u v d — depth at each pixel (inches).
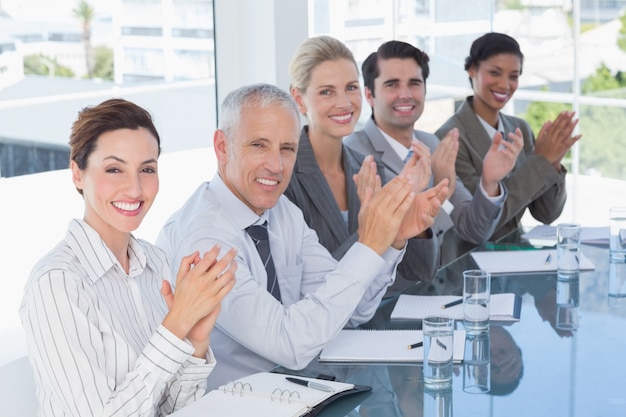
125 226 81.3
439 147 143.9
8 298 122.6
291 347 93.5
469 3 208.1
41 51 129.8
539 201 170.4
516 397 81.4
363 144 149.4
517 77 167.9
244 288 96.7
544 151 163.6
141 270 86.0
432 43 200.7
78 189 83.6
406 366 90.3
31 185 127.5
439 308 108.9
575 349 93.8
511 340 97.0
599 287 117.6
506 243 144.4
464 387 84.0
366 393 83.4
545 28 226.4
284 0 160.4
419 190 124.0
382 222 97.0
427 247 130.7
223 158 105.7
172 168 155.4
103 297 80.9
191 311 78.3
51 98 131.4
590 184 231.8
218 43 161.2
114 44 142.3
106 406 74.4
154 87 150.9
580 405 79.2
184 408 78.0
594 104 230.1
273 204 104.7
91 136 80.1
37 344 75.3
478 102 169.2
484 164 146.9
